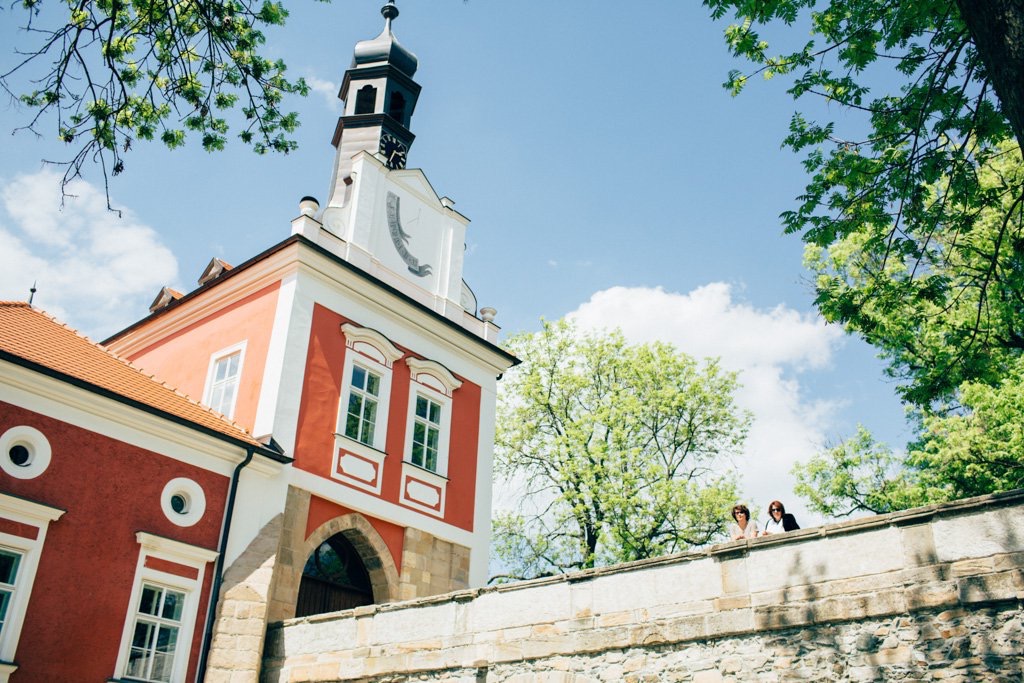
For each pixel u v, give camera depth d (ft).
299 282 63.77
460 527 68.69
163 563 50.37
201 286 69.92
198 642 50.49
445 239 79.00
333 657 48.62
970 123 37.32
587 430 97.96
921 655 31.78
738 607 36.35
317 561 60.70
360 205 71.77
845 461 92.17
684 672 36.91
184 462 53.16
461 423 72.49
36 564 45.11
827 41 38.58
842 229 40.63
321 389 62.49
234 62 37.78
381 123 81.61
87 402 49.19
